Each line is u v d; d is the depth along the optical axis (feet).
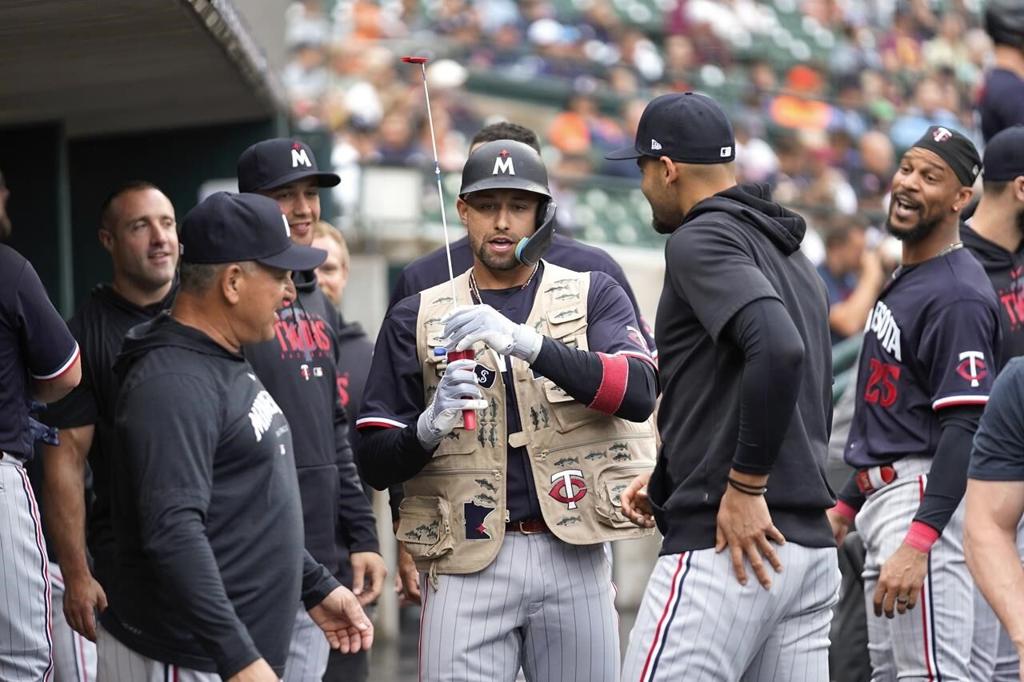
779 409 44.70
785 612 47.83
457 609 51.19
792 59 214.07
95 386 54.13
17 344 49.06
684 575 47.32
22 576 49.03
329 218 105.91
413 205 143.13
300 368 56.44
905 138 210.38
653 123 49.62
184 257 44.16
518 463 51.65
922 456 57.93
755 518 45.85
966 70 229.04
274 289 44.34
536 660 52.54
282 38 104.06
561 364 49.37
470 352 49.42
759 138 192.03
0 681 48.93
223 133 87.04
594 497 51.31
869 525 59.47
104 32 62.75
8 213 75.36
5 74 68.28
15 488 49.16
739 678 47.88
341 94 177.58
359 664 62.95
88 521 53.16
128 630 44.04
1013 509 44.14
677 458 48.06
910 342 57.67
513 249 51.72
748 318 44.96
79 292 86.22
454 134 178.81
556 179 152.97
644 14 208.33
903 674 57.67
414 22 197.36
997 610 43.55
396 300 62.95
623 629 115.03
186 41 66.13
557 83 186.70
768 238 48.24
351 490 60.23
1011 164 62.59
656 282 150.30
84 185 86.99
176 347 43.06
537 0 203.92
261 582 43.34
